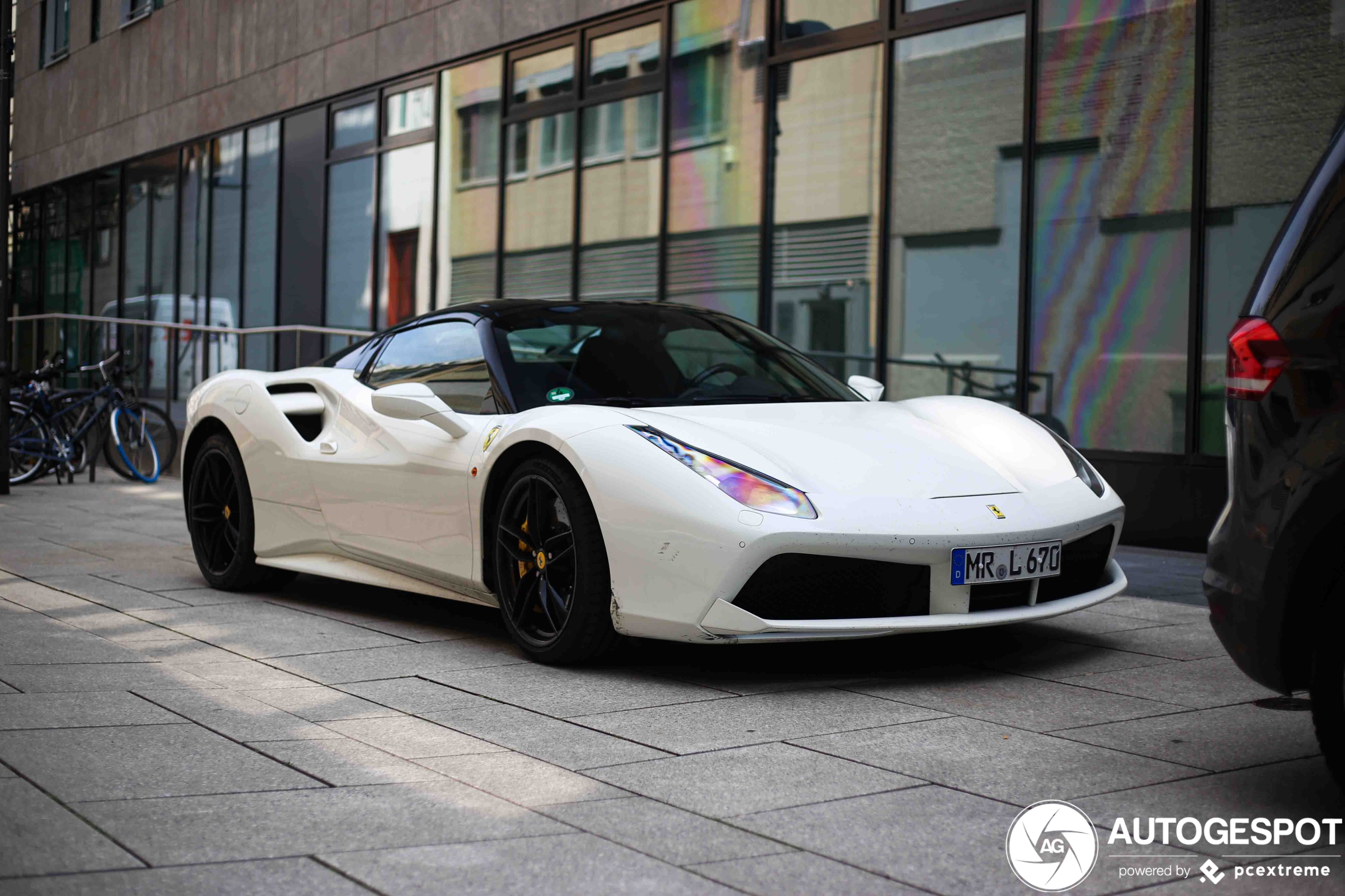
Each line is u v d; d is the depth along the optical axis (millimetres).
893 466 3588
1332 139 2361
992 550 3402
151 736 2908
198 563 5328
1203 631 4219
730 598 3285
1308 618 2289
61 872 2039
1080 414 7004
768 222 8750
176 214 15508
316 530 4707
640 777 2615
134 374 11055
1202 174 6492
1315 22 6105
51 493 9516
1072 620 4430
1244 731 2980
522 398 4055
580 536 3572
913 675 3572
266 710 3172
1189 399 6508
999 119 7406
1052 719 3092
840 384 4535
